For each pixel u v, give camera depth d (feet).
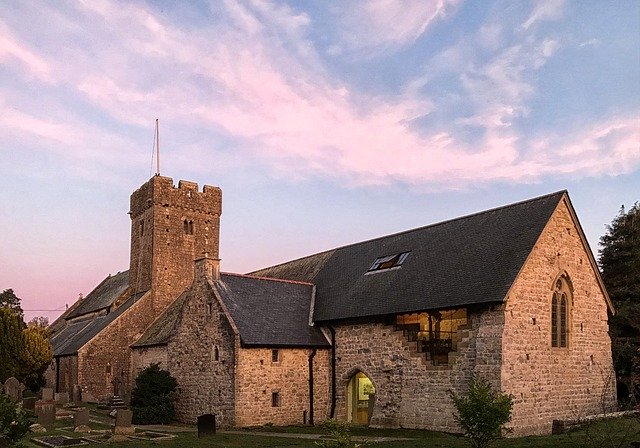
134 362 138.41
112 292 195.00
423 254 106.01
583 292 95.71
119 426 83.66
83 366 152.46
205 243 178.70
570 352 90.89
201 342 107.24
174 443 73.31
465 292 86.79
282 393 100.94
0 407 56.65
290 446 70.85
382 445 69.62
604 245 140.46
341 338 105.91
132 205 185.78
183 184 177.27
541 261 88.58
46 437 77.97
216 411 100.53
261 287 114.83
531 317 85.20
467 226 104.42
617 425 67.46
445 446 67.15
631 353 107.14
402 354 93.86
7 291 236.84
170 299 169.37
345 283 115.85
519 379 81.46
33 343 143.74
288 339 103.45
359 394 107.65
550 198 94.02
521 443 65.82
